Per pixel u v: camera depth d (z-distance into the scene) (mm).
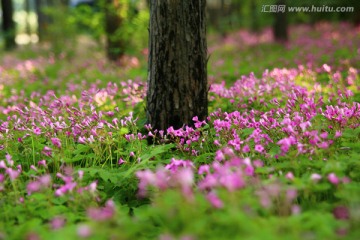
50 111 6039
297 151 3738
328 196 3553
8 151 4781
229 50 16344
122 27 12812
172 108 5273
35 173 4145
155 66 5285
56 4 19516
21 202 3615
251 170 3256
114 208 3334
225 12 26625
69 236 2746
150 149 4672
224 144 4523
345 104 5184
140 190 3900
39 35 22797
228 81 9852
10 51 21500
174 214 2896
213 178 3213
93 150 4984
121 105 6688
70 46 16969
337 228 2793
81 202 3613
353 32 16766
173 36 5152
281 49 14328
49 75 11875
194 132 4941
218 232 2736
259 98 6508
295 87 6020
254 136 4078
